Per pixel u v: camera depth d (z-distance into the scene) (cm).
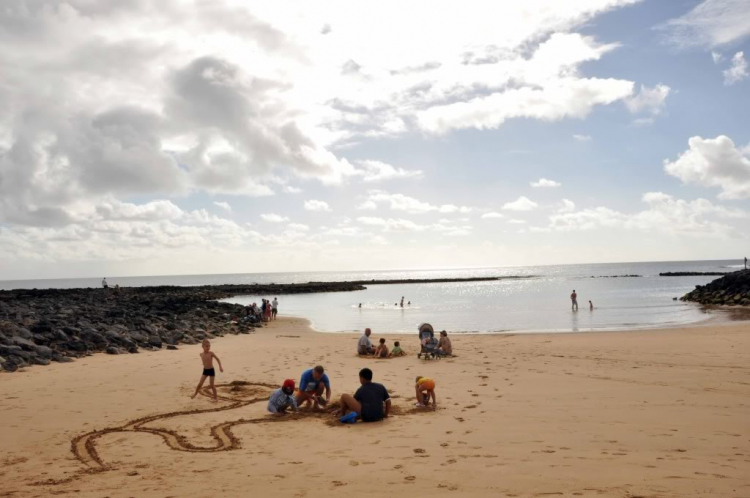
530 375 1415
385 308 5059
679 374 1381
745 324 2742
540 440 779
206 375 1141
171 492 584
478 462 676
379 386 962
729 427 838
